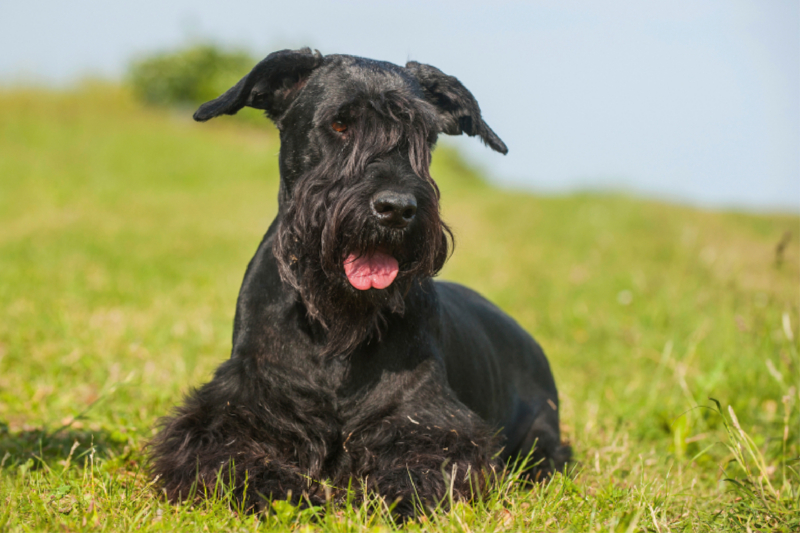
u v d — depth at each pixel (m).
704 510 3.60
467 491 3.37
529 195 25.67
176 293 9.21
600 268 12.85
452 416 3.66
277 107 4.03
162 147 22.83
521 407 4.67
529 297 10.44
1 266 9.96
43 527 3.01
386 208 3.32
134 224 14.39
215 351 6.87
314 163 3.69
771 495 3.71
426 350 3.75
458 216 19.20
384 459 3.51
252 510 3.21
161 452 3.64
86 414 5.04
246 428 3.60
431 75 4.32
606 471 4.24
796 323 6.60
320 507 3.12
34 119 23.97
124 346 6.83
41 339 6.89
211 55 30.41
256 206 17.58
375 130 3.53
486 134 4.34
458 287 5.09
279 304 3.71
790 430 4.96
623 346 7.82
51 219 14.03
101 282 9.47
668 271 12.00
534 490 3.64
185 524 3.04
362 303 3.50
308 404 3.58
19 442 4.34
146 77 29.58
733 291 8.95
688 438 4.95
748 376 5.92
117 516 3.14
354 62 3.81
